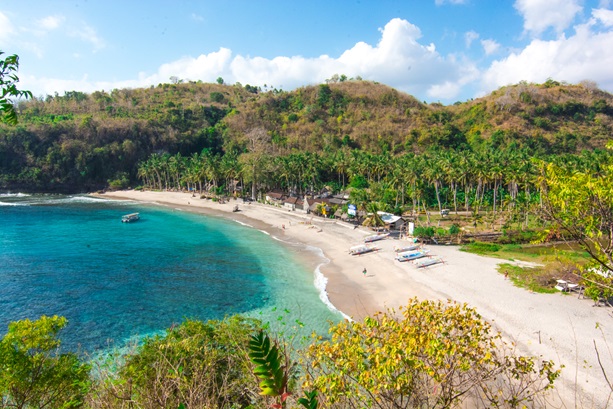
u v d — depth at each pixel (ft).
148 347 76.64
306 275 191.01
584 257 173.88
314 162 399.44
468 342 43.88
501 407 61.31
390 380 41.27
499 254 212.02
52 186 517.55
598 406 85.87
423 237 240.94
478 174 300.81
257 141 587.27
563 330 121.90
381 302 154.81
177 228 302.86
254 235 277.44
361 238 255.70
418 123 593.83
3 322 140.56
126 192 506.07
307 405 22.30
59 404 53.21
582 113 571.69
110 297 163.63
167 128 602.85
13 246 246.27
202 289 172.86
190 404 38.22
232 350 71.41
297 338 121.90
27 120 564.30
